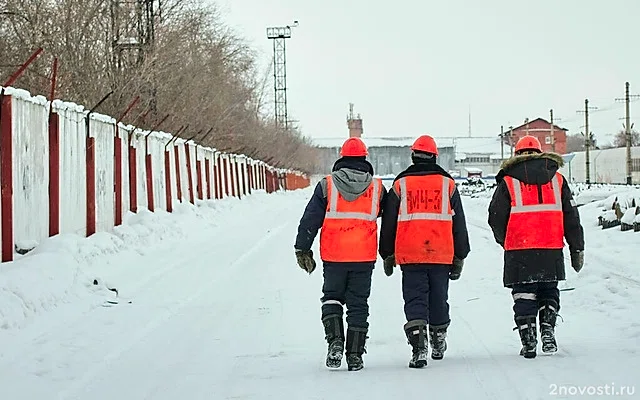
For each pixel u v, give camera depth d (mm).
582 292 11445
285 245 21219
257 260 17531
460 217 8031
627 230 17719
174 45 33250
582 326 9406
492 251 17891
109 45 27469
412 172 8039
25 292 10391
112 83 26375
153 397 7016
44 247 13664
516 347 8508
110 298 12180
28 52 23281
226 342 9227
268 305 11688
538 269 7914
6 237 12406
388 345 8914
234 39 44281
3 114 12531
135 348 8992
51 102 14961
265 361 8234
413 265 7836
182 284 13844
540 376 7145
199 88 38375
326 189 7898
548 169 8047
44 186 14516
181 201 28312
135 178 21688
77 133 16562
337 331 7781
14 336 9328
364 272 7859
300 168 103688
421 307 7809
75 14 25594
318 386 7141
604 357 7777
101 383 7523
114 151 19469
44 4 24844
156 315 10906
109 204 18859
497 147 142000
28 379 7648
